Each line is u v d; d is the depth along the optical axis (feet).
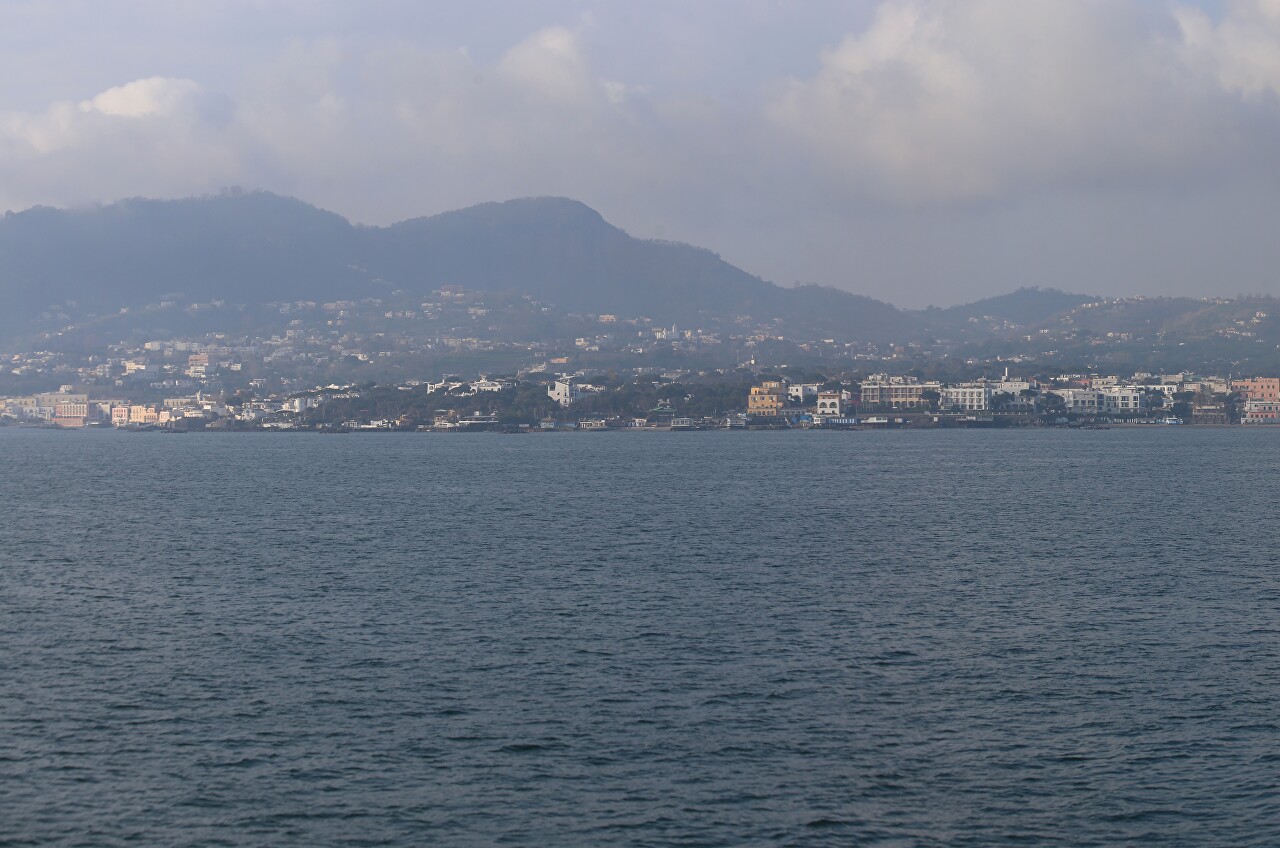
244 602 248.32
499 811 138.62
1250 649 205.05
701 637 214.28
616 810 138.92
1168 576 278.67
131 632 219.61
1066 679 187.01
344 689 181.88
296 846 130.62
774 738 160.56
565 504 459.32
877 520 397.39
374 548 330.13
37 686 183.62
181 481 616.39
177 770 149.79
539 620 228.63
